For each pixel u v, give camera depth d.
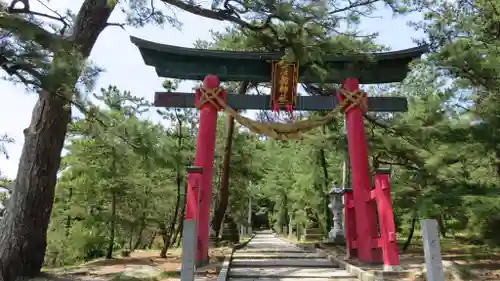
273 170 35.81
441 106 14.12
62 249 18.84
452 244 19.11
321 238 29.25
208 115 12.88
